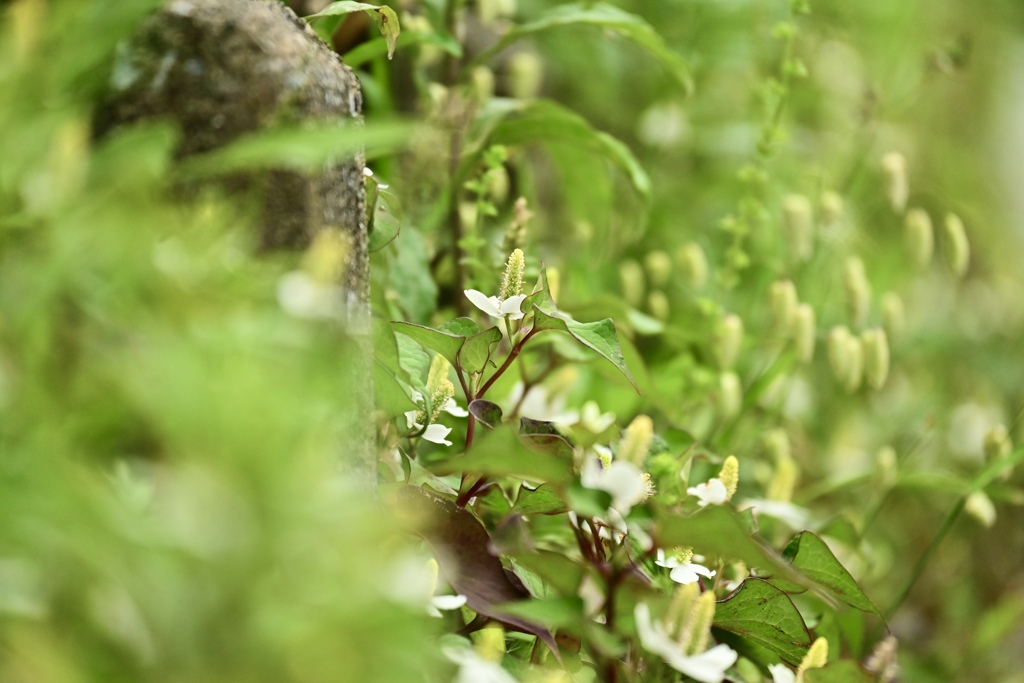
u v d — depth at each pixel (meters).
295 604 1.04
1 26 1.09
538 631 1.17
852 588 1.23
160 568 1.03
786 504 1.41
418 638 1.05
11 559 1.03
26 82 1.07
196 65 1.11
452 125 1.48
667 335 1.58
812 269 1.75
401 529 1.12
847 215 2.00
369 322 1.18
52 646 1.03
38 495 1.02
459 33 1.51
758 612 1.21
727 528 1.14
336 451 1.10
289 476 1.03
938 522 1.91
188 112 1.11
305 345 1.06
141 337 1.05
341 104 1.15
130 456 1.07
